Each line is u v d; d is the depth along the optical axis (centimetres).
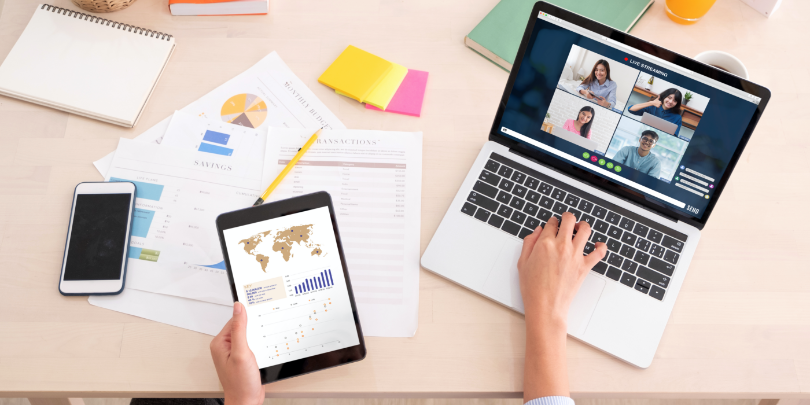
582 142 82
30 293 78
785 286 80
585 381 74
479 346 76
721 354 75
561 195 84
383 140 90
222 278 79
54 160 87
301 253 72
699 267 81
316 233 73
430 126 92
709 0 95
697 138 76
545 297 73
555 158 85
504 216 83
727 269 81
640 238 81
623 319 76
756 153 90
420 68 98
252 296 71
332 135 90
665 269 79
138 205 83
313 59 98
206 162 87
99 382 73
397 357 75
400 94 94
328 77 94
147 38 97
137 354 75
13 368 73
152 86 93
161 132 90
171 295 78
